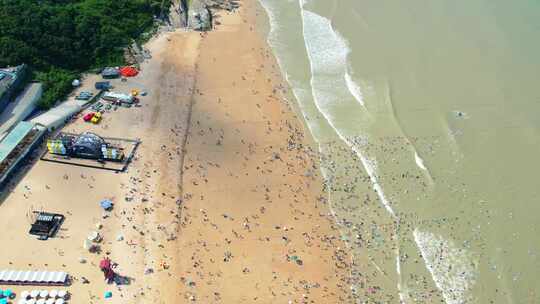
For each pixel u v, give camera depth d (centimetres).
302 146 7919
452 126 8106
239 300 5900
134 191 7075
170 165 7488
